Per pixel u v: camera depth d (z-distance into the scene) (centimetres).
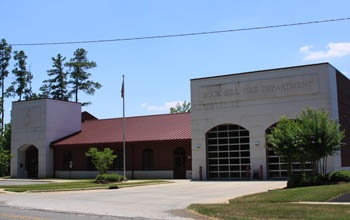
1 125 6700
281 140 2355
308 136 2294
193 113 3744
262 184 2881
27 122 4962
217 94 3647
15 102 5097
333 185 1995
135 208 1670
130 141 4266
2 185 3356
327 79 3216
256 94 3472
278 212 1352
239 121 3525
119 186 3000
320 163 3086
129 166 4319
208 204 1688
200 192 2458
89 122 5294
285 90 3359
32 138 4897
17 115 5059
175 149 4106
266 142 3391
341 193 1739
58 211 1576
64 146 4712
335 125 2355
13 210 1631
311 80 3269
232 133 3578
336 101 3353
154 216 1405
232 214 1370
